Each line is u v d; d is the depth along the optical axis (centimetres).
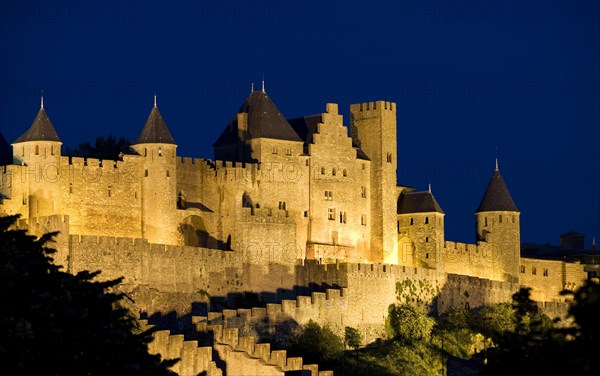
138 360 15362
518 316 16938
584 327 12925
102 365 14850
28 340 13875
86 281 15725
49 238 15375
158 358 15762
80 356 14575
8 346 13688
